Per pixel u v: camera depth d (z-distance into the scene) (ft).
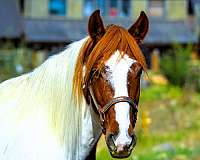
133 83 14.46
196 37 118.52
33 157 15.39
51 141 15.57
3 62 69.21
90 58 14.94
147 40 115.85
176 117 64.39
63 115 15.74
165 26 122.83
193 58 99.60
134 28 16.03
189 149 44.93
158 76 87.20
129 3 121.60
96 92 14.78
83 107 15.70
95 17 15.40
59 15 120.88
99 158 34.01
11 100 16.67
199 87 81.35
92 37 15.51
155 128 59.88
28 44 114.52
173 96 75.46
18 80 17.15
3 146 15.92
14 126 16.03
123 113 14.10
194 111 67.36
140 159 41.06
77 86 15.57
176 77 84.74
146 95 74.23
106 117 14.43
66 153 15.65
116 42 14.84
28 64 73.05
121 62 14.57
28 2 119.75
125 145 13.85
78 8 120.78
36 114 15.99
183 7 124.77
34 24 118.21
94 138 16.02
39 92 16.25
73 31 116.37
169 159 41.37
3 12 117.80
